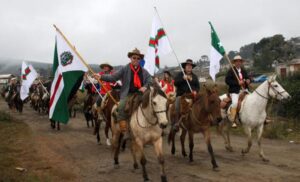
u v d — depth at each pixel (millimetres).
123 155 11398
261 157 10508
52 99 10930
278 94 10102
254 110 10344
